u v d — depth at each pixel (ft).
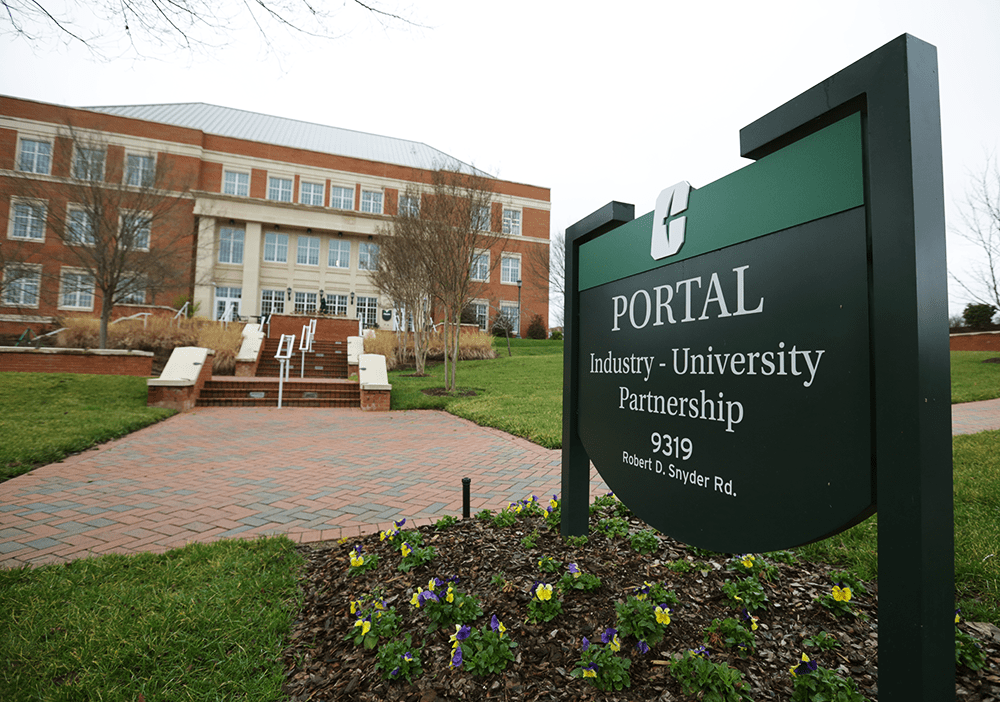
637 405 8.02
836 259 4.86
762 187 5.74
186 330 54.24
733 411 6.08
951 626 4.06
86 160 48.88
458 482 17.22
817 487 4.99
